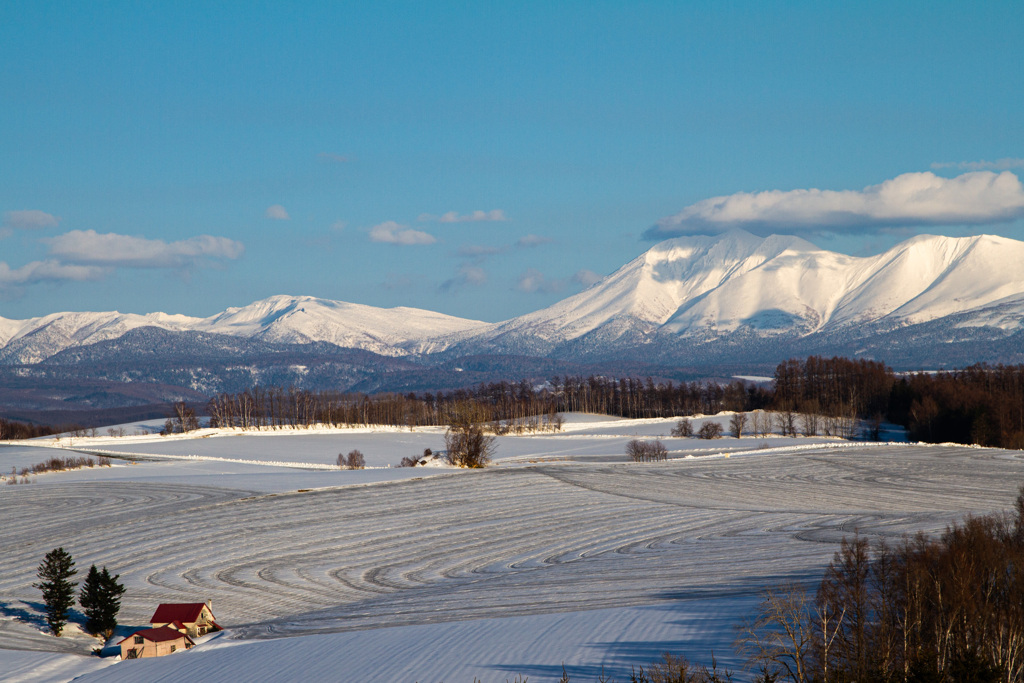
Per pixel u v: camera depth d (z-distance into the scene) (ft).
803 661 104.42
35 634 162.50
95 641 159.74
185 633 154.51
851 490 294.87
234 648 144.05
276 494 273.75
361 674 121.29
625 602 156.66
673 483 302.86
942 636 101.91
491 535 227.61
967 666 91.66
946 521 238.07
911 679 92.43
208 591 183.01
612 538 223.71
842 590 114.73
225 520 240.94
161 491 281.95
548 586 175.32
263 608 171.94
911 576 111.34
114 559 206.08
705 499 275.80
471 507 258.57
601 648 124.26
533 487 288.71
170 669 135.44
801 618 122.52
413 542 220.84
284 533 228.02
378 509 255.29
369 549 214.28
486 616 152.46
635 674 111.96
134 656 148.15
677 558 197.26
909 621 104.32
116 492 281.13
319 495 272.51
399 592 179.22
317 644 139.95
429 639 136.36
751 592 154.71
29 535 226.58
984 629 101.65
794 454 375.66
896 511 258.98
